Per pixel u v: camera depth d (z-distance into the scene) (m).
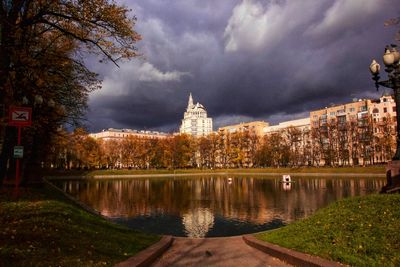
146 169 128.62
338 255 8.74
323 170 92.06
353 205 12.13
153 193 52.88
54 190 31.53
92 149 119.31
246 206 37.00
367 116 102.75
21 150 16.50
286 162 121.62
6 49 15.14
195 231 25.00
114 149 132.00
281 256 10.36
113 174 109.62
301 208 34.88
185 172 119.88
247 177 98.94
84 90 21.67
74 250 9.09
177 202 41.38
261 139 138.75
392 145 89.19
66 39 19.78
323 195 45.38
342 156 100.56
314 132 110.44
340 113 120.25
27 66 16.17
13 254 7.75
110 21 16.11
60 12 15.98
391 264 7.61
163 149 130.50
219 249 12.80
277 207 35.88
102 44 16.52
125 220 29.48
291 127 122.12
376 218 10.21
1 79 15.48
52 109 24.42
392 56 13.15
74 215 13.98
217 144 139.50
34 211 13.10
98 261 8.55
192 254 11.87
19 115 16.36
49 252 8.42
